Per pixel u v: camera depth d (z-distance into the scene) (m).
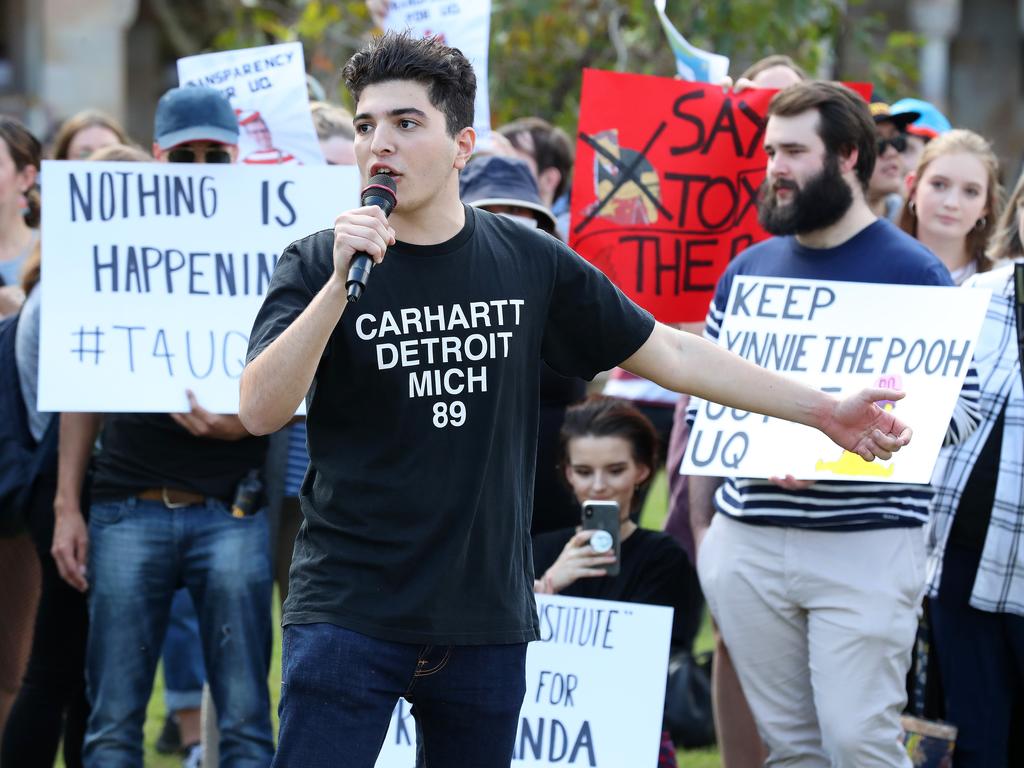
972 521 6.43
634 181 7.30
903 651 6.00
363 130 4.42
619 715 6.22
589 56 13.91
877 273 6.15
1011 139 30.14
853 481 6.00
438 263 4.43
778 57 8.29
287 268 4.48
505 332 4.48
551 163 9.20
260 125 7.33
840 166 6.14
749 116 7.32
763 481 6.14
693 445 6.09
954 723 6.53
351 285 4.04
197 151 6.65
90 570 6.52
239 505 6.48
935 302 5.88
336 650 4.33
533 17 13.08
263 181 6.47
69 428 6.76
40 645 6.89
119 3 22.14
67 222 6.42
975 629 6.50
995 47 30.12
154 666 6.54
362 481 4.38
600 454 6.72
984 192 7.43
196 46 22.88
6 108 24.88
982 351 6.48
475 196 7.57
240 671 6.44
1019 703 6.56
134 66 28.11
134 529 6.43
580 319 4.68
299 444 7.35
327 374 4.41
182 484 6.44
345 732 4.32
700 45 13.55
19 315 6.96
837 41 14.74
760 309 6.09
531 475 4.68
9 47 25.56
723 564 6.30
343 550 4.39
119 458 6.49
